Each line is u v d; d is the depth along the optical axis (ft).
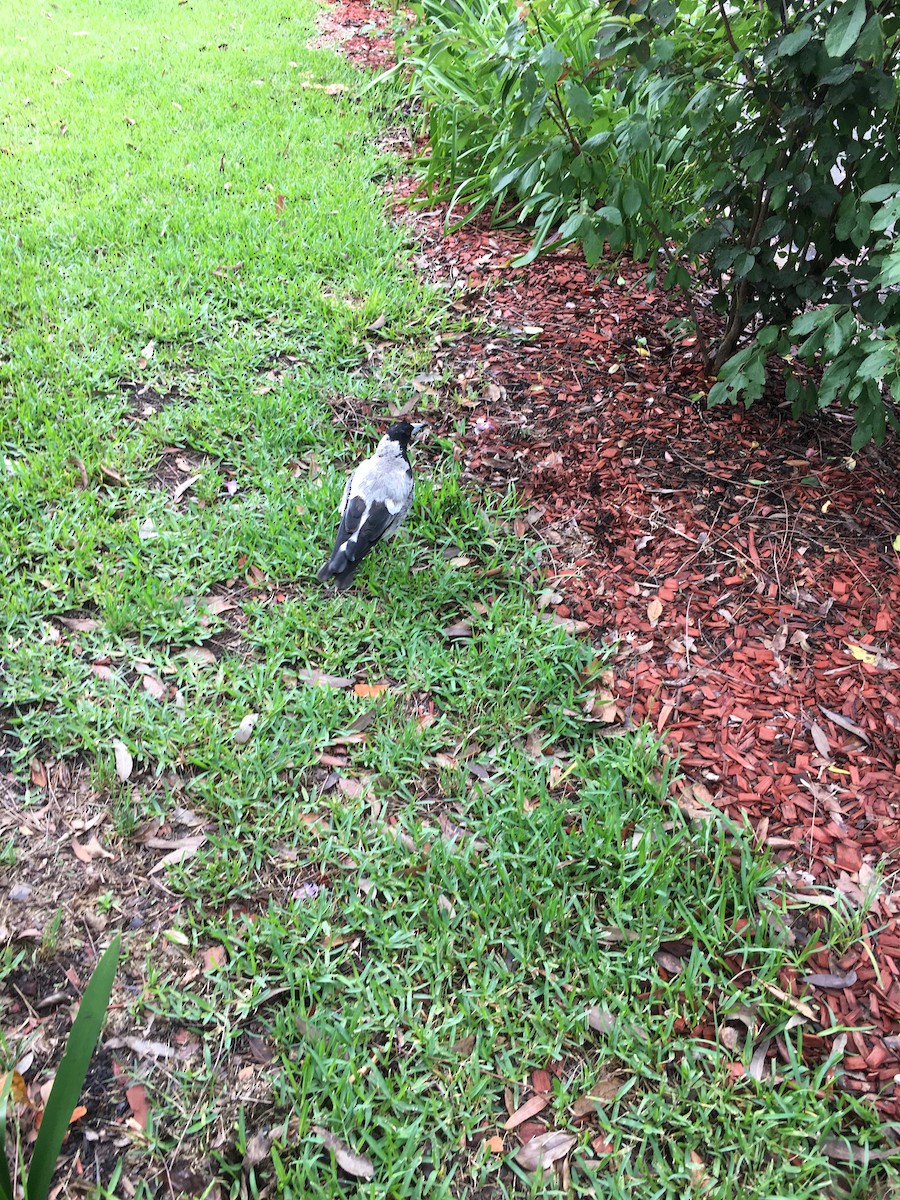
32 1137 7.04
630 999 8.27
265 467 13.91
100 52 27.37
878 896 9.13
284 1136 7.16
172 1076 7.53
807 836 9.67
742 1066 7.81
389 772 10.10
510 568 12.60
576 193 14.39
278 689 10.78
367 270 18.34
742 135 12.99
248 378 15.58
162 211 19.57
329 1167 7.08
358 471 12.15
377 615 11.95
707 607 12.21
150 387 15.34
